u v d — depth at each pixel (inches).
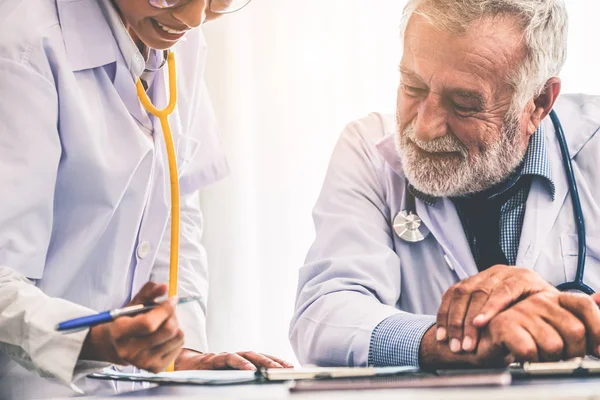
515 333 35.4
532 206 52.4
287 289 88.4
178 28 47.4
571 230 52.6
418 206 53.6
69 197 45.6
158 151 51.1
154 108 49.3
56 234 46.0
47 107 42.9
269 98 89.7
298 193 88.9
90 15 47.6
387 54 87.6
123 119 48.1
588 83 81.7
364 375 32.9
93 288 47.9
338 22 88.7
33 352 34.9
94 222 46.3
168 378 35.8
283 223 88.9
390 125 59.3
